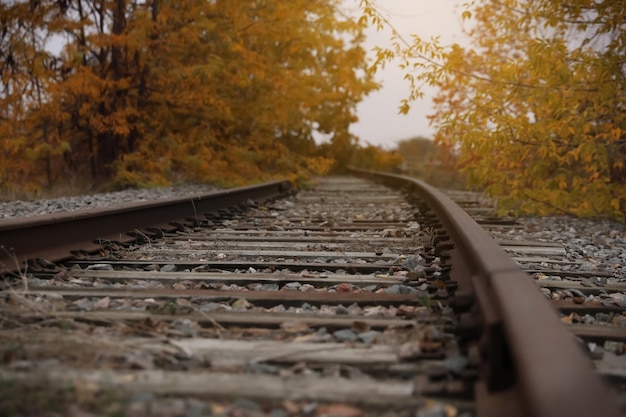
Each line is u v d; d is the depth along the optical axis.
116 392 2.01
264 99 16.84
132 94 16.34
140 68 16.09
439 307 3.24
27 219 4.37
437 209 7.24
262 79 16.47
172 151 15.97
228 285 4.03
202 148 16.25
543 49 7.61
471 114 8.42
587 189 8.59
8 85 14.65
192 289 3.72
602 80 7.84
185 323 2.93
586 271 4.93
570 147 8.68
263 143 17.52
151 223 6.47
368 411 2.00
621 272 5.04
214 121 16.80
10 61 14.59
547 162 8.52
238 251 5.41
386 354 2.47
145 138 16.16
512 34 9.95
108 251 5.08
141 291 3.58
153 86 16.28
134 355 2.44
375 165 30.19
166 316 3.04
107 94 15.76
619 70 7.75
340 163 31.23
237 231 6.88
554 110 8.18
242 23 15.93
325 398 2.04
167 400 1.99
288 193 13.68
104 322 2.95
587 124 7.89
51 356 2.42
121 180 15.10
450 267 3.92
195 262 4.71
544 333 1.77
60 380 2.10
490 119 8.45
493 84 8.57
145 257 5.09
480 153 8.39
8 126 14.56
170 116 16.28
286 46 18.06
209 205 8.32
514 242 6.42
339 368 2.35
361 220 8.30
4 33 14.58
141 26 15.32
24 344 2.49
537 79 8.30
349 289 3.91
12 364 2.30
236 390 2.08
